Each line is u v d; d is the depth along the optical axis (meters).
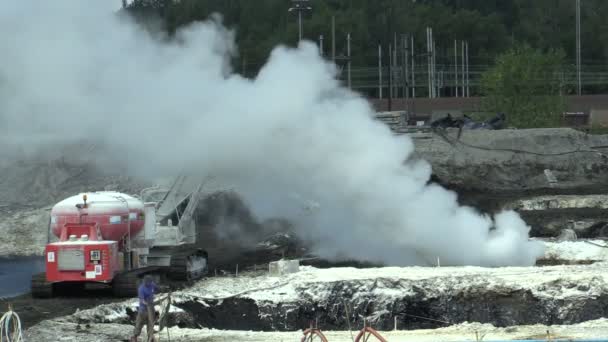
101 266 39.09
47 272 39.22
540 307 40.22
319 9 175.12
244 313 40.72
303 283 42.22
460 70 187.12
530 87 124.25
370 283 42.12
